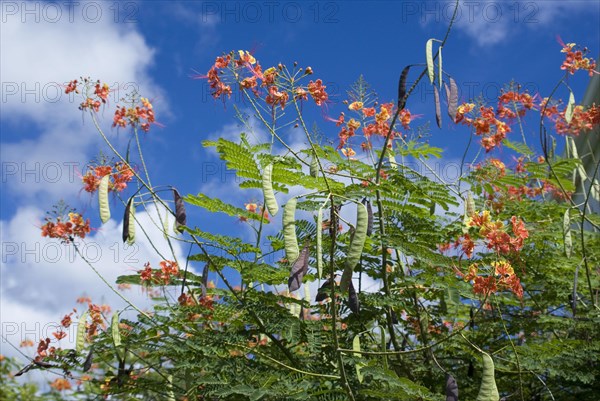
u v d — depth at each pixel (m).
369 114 7.02
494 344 7.20
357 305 4.63
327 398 5.30
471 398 6.89
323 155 6.20
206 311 6.34
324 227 6.03
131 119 6.79
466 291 5.84
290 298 6.05
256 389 5.11
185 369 6.19
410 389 5.04
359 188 5.63
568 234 6.41
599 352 6.50
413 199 6.42
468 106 7.67
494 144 7.66
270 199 4.70
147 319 6.35
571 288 7.32
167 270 6.72
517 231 5.23
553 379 7.19
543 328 7.23
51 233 6.88
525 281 7.63
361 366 5.08
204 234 5.80
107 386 6.63
